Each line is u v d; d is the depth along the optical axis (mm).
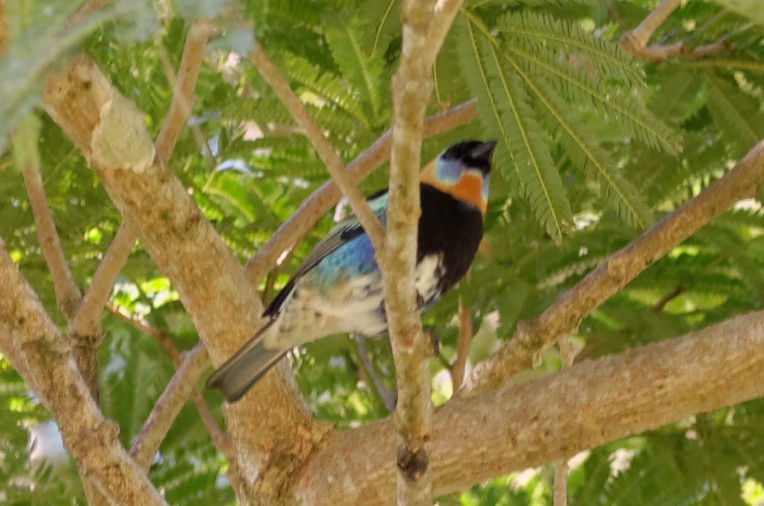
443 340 12031
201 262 8125
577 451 7895
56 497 10367
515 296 10922
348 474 8539
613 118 7273
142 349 11398
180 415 11156
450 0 4762
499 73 7289
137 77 9047
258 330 8484
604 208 10398
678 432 10492
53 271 9312
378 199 9344
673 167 10062
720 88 9875
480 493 11867
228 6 3773
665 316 10773
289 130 10461
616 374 7801
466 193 9602
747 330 7539
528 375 13078
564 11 9258
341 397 11656
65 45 3492
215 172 11070
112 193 7648
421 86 5043
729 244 10688
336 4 9719
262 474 8766
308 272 8898
